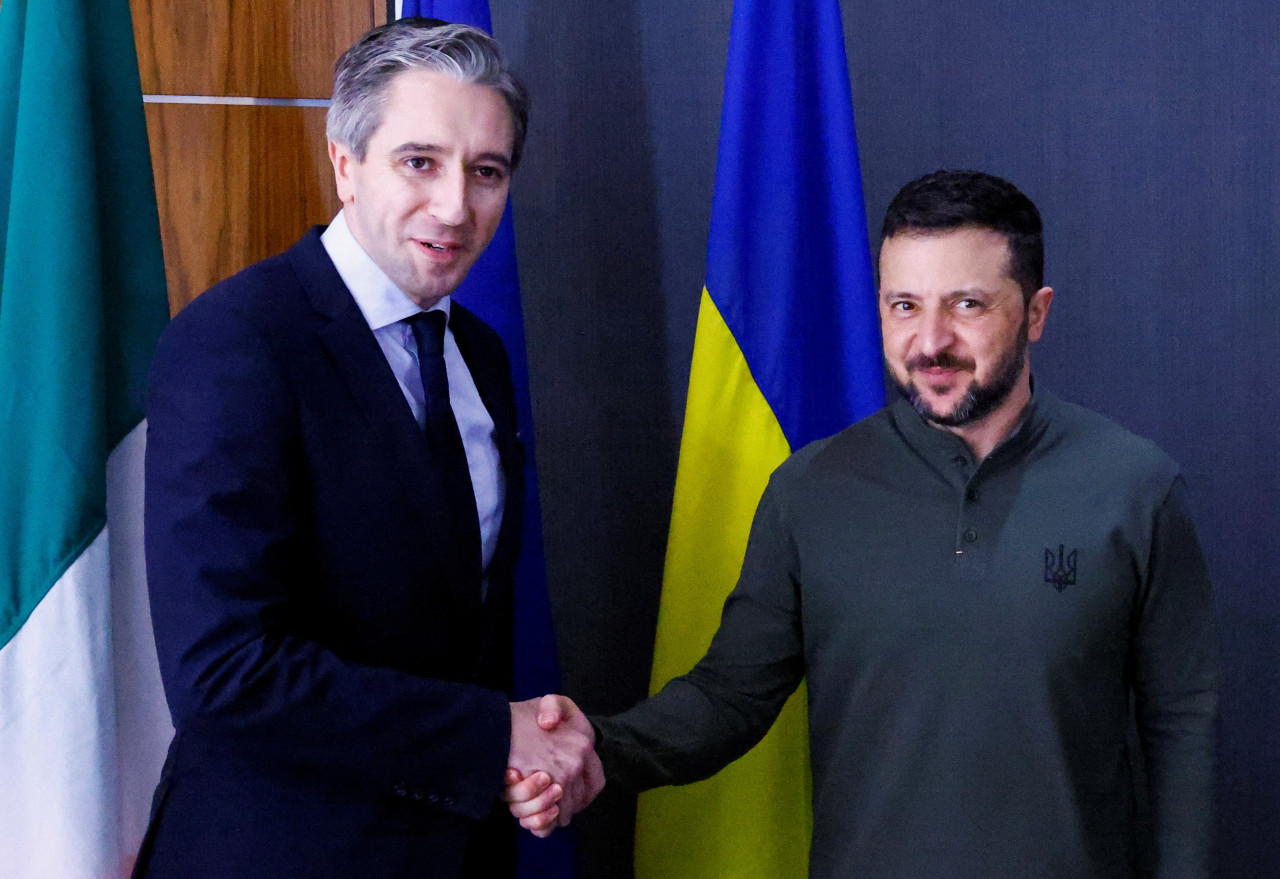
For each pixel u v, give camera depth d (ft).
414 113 3.59
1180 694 3.83
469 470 3.97
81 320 4.25
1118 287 5.93
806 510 4.08
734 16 5.30
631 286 6.27
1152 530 3.74
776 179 5.17
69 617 4.17
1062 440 3.89
